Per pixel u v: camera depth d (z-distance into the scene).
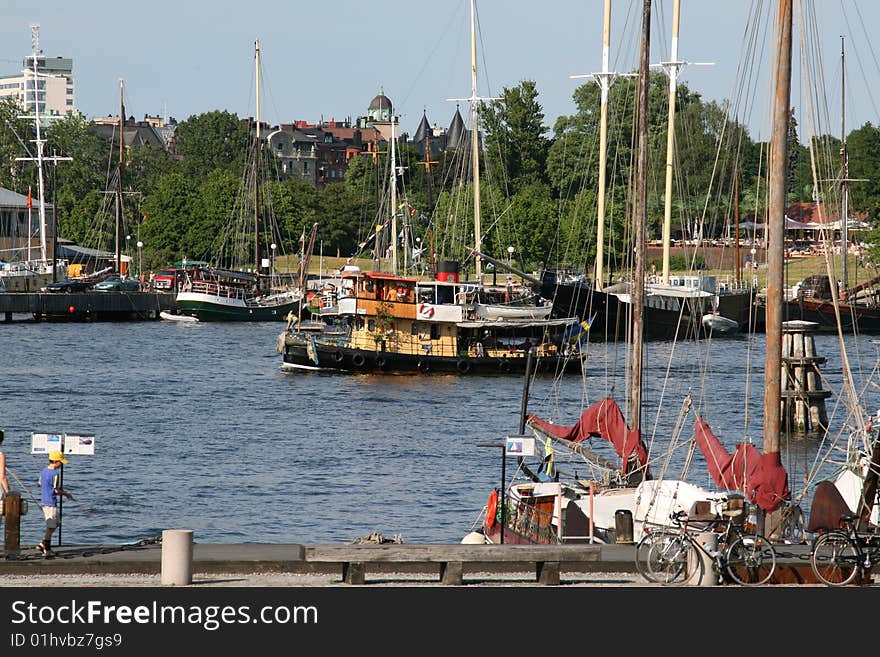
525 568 66.00
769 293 69.00
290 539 94.38
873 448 62.62
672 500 77.94
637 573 65.06
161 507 104.94
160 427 152.00
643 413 163.38
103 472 119.81
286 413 166.62
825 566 60.41
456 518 102.19
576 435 96.38
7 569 63.41
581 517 80.19
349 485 115.31
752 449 69.38
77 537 93.44
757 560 60.84
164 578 60.47
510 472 122.50
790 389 151.75
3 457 65.44
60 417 159.75
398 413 167.62
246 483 115.62
